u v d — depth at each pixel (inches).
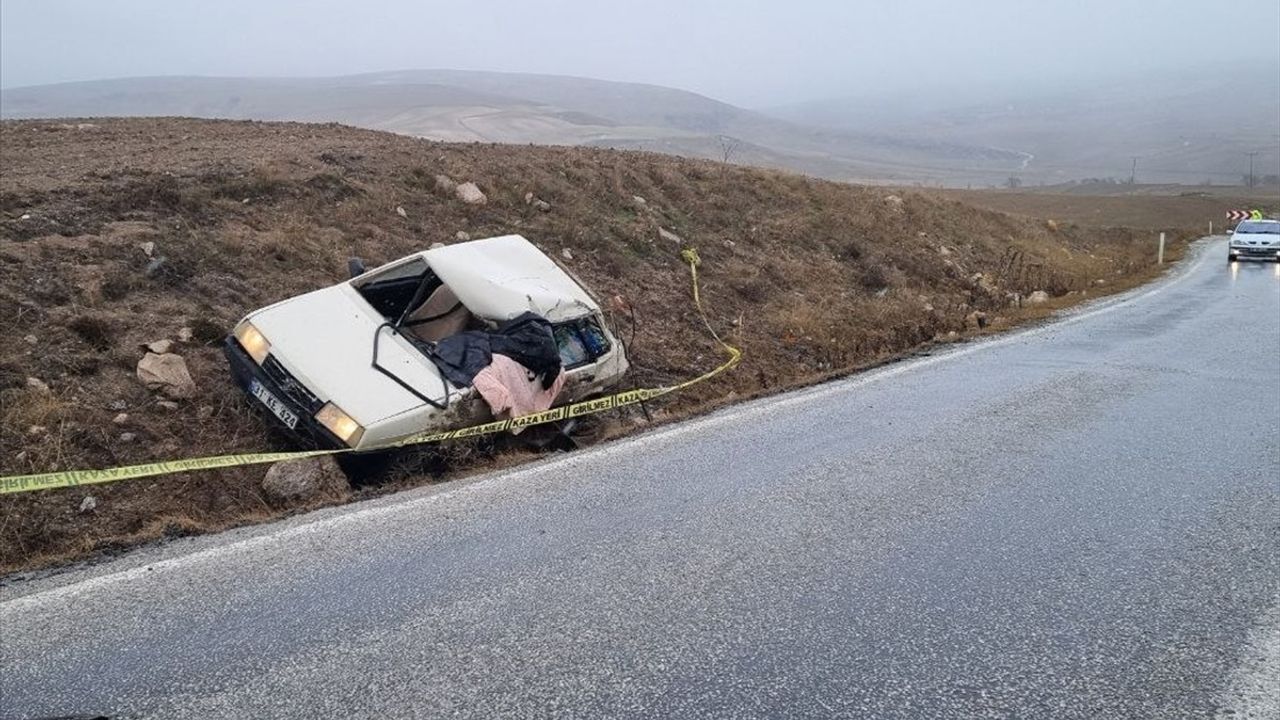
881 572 178.9
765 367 525.7
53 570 185.5
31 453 252.1
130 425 278.2
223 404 298.5
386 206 538.6
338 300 308.7
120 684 132.3
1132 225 3344.0
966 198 4042.8
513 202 630.5
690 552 188.1
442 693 129.4
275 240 431.2
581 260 589.9
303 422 265.3
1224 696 134.7
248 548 189.6
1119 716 128.5
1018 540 199.0
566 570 177.2
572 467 255.6
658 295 590.9
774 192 973.2
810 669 138.7
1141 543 198.4
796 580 173.9
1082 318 669.9
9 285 318.7
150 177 463.8
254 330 289.6
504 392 288.8
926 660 142.8
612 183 755.4
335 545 190.9
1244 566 186.2
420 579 171.9
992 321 687.7
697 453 273.4
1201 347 516.1
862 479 245.8
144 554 190.7
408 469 265.3
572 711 124.9
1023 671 140.3
